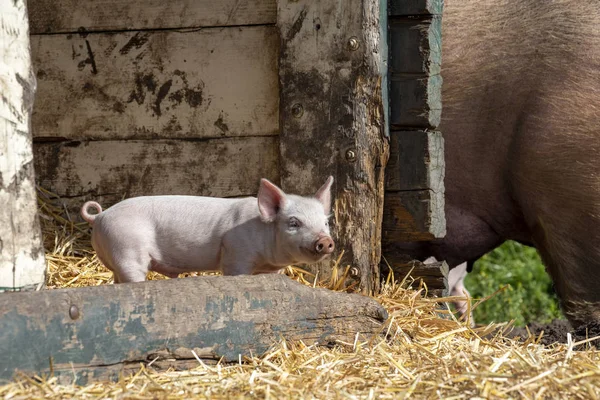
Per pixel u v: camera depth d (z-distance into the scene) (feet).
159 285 10.84
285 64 16.06
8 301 9.59
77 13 17.47
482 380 10.27
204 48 16.72
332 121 15.87
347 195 15.90
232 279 11.48
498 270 30.12
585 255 16.47
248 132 16.58
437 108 16.07
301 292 11.97
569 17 16.63
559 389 10.24
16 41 11.55
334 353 11.72
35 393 9.31
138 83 17.17
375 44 15.56
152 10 16.98
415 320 14.21
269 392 9.68
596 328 16.07
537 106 16.57
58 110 17.71
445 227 16.53
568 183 16.24
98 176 17.56
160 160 17.11
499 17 17.08
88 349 10.08
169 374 10.49
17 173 11.50
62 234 17.21
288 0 15.93
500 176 17.57
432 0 15.70
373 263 15.88
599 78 16.15
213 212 13.66
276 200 13.46
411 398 9.95
